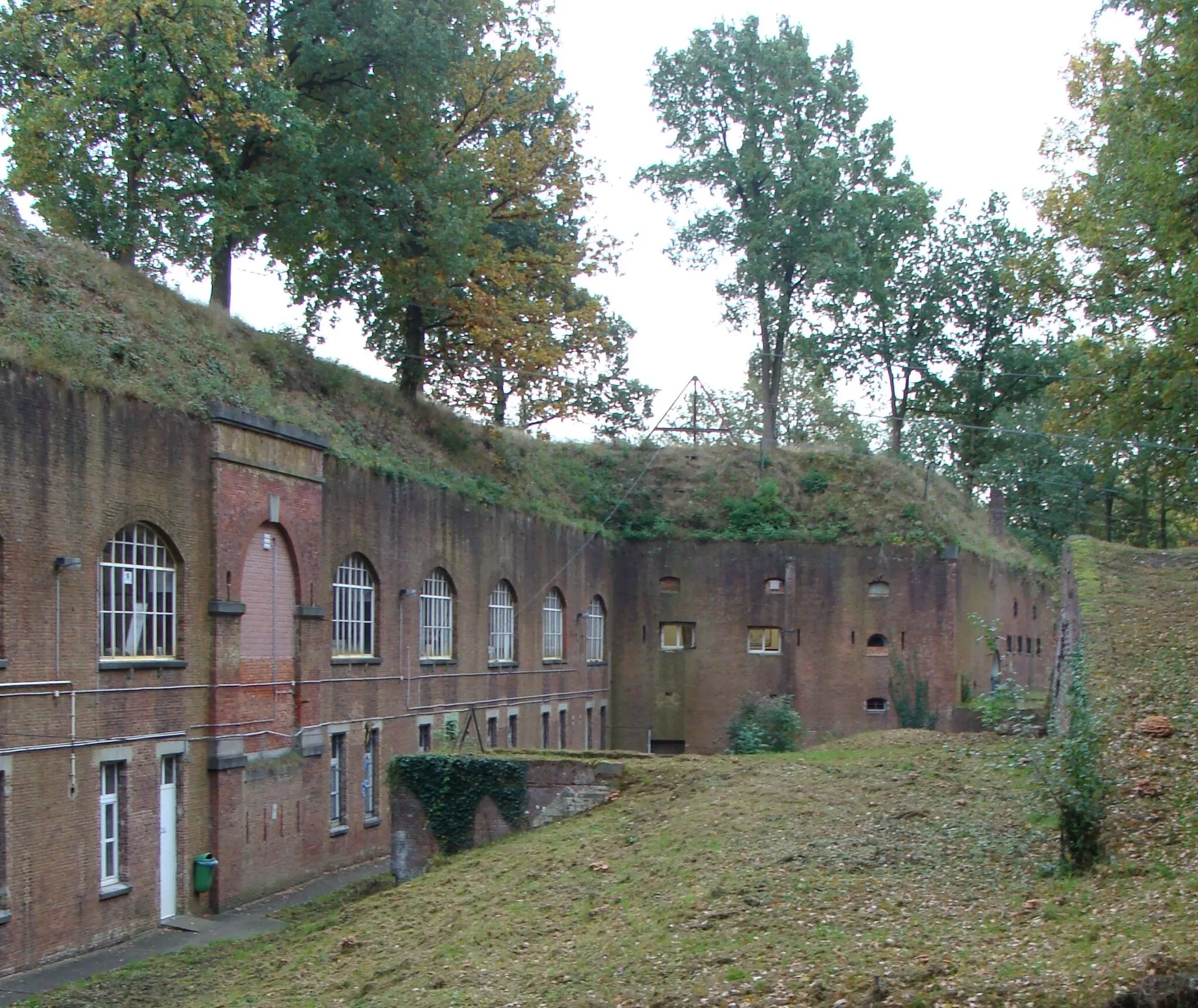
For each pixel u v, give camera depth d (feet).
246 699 87.04
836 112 168.55
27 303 79.97
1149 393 89.25
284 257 117.70
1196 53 74.79
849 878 51.60
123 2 94.48
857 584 152.05
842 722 150.30
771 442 171.63
